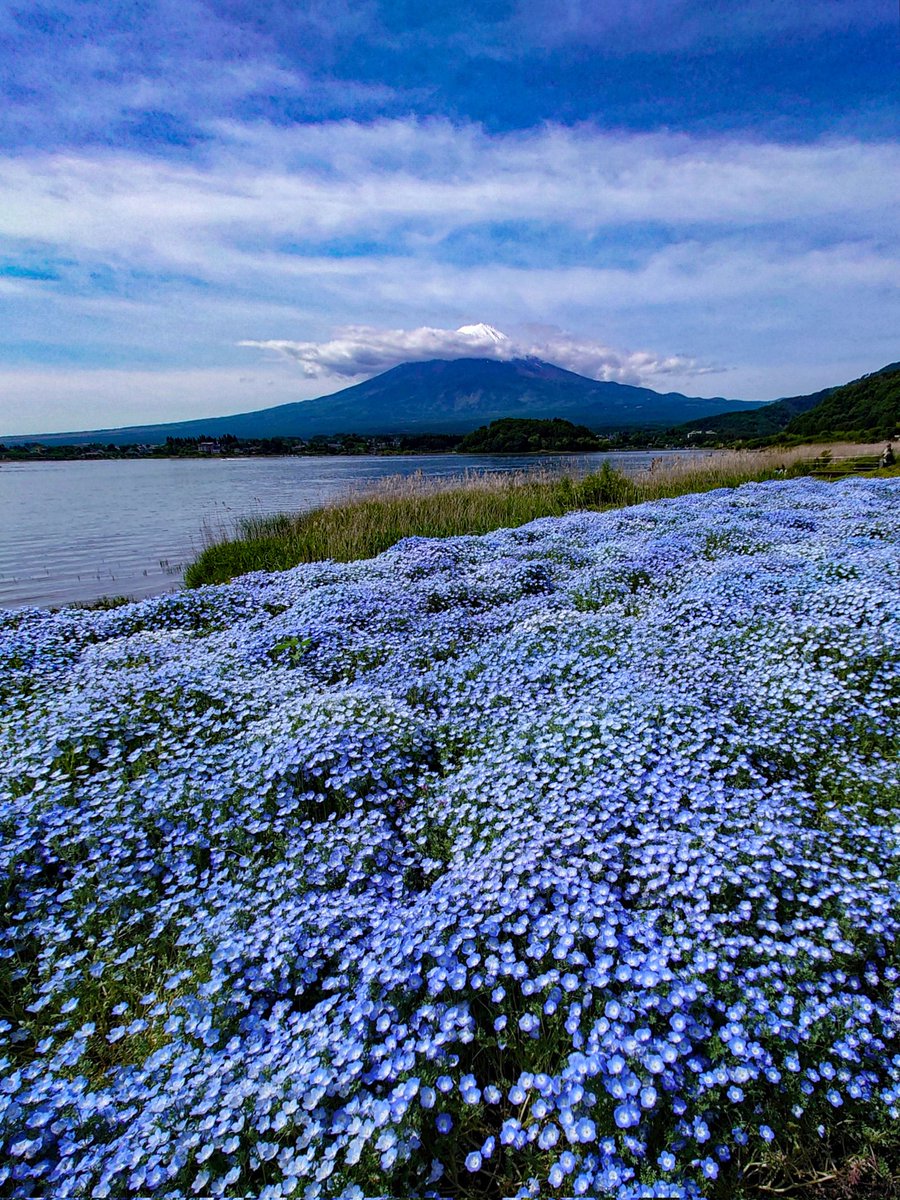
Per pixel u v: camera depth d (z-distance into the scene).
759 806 3.90
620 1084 2.40
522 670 6.31
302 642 7.60
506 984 2.98
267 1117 2.40
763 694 5.51
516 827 3.79
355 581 10.32
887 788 4.13
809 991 2.77
